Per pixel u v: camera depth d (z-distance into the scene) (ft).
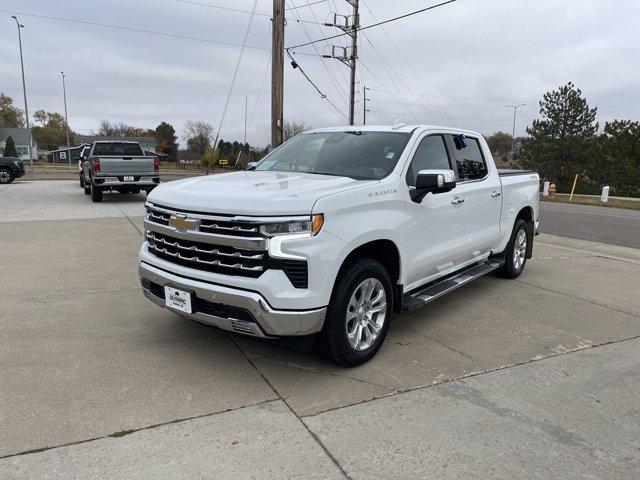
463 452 9.64
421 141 15.78
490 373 13.05
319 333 12.41
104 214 40.96
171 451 9.39
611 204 77.41
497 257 21.85
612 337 15.89
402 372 12.96
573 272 25.00
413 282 15.15
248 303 11.16
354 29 108.27
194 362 13.15
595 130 142.00
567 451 9.77
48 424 10.13
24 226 34.17
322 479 8.77
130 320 16.11
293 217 11.15
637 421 10.93
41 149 392.27
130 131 382.42
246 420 10.51
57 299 18.17
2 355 13.32
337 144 16.35
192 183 13.80
